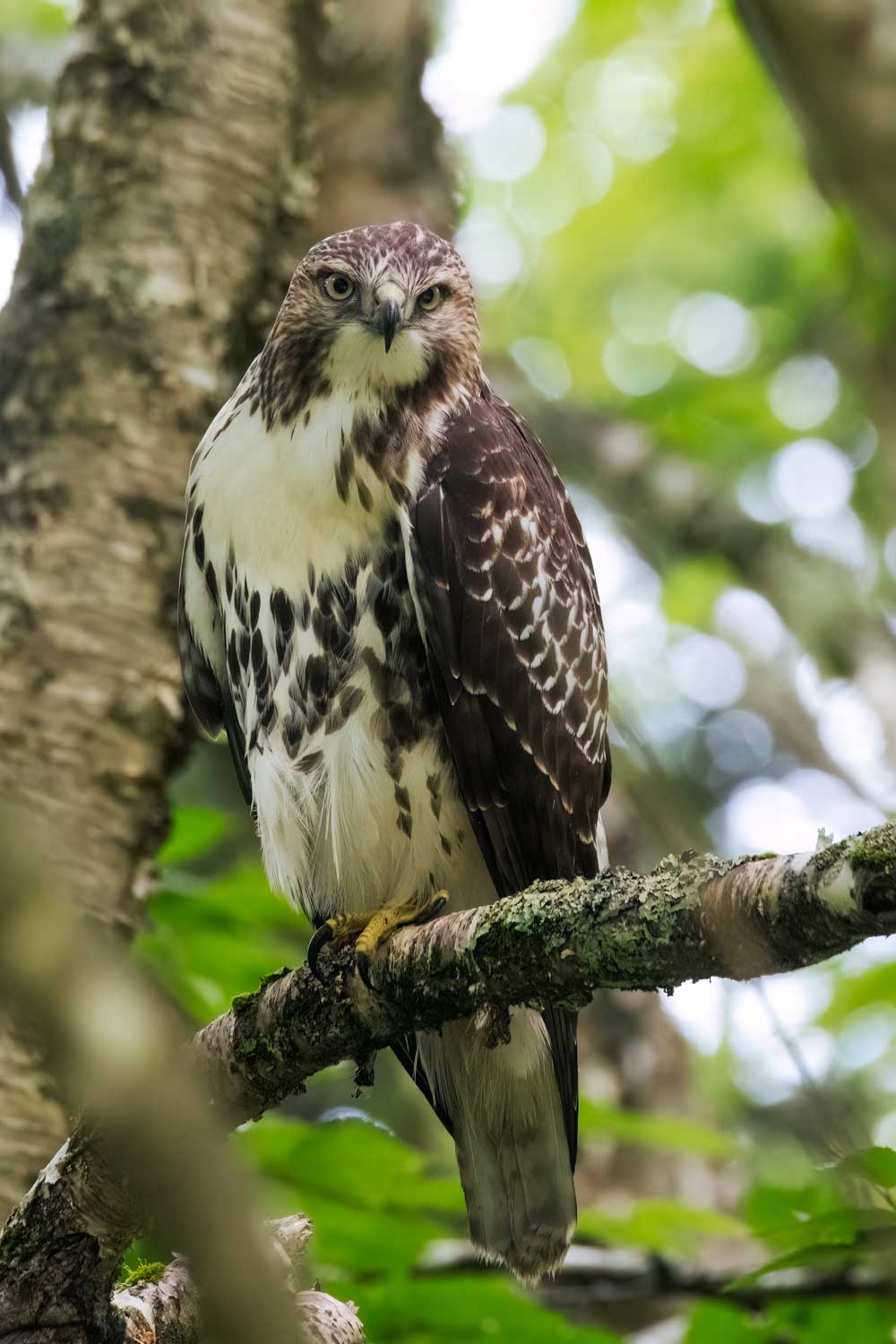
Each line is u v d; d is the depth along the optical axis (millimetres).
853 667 15977
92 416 10352
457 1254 10078
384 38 12281
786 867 5621
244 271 10867
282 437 9594
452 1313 9578
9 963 3756
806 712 16547
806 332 19781
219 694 10383
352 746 9383
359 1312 9586
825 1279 9688
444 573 9484
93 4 10906
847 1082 13367
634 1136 10969
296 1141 9859
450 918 6789
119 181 10680
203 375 10594
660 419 19469
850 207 8094
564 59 20062
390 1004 6934
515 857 9656
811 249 19594
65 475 10266
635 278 20484
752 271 20016
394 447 9609
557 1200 9477
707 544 17109
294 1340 4156
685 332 20500
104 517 10242
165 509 10367
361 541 9477
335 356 9586
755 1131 14969
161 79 10781
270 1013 7191
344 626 9461
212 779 16375
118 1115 3943
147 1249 8344
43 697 9961
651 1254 10625
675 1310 13055
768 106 19578
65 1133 8938
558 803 10031
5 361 10508
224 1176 4020
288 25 11031
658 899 5996
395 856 9508
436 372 9914
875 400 12266
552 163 20516
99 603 10148
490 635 9648
